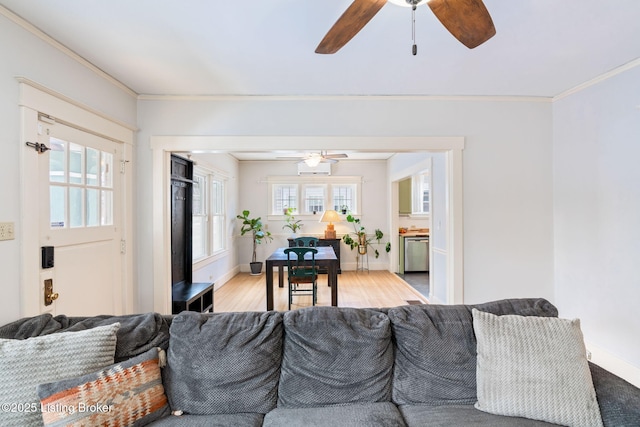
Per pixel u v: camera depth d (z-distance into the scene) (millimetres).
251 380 1461
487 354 1438
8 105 1693
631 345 2348
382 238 6598
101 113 2379
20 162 1750
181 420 1349
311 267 3924
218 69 2422
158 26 1854
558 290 2998
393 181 6078
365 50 2135
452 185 2984
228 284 5375
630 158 2338
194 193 4465
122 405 1244
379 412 1369
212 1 1629
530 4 1647
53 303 1972
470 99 3002
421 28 1868
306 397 1459
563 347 1379
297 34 1949
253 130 2961
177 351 1490
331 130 2977
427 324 1595
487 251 3006
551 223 3045
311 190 6645
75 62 2172
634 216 2316
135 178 2881
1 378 1184
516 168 3021
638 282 2293
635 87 2295
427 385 1486
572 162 2834
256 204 6520
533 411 1294
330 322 1593
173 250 3359
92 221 2348
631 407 1204
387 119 2988
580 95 2750
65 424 1114
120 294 2643
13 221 1718
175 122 2928
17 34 1740
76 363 1282
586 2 1635
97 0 1612
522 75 2537
